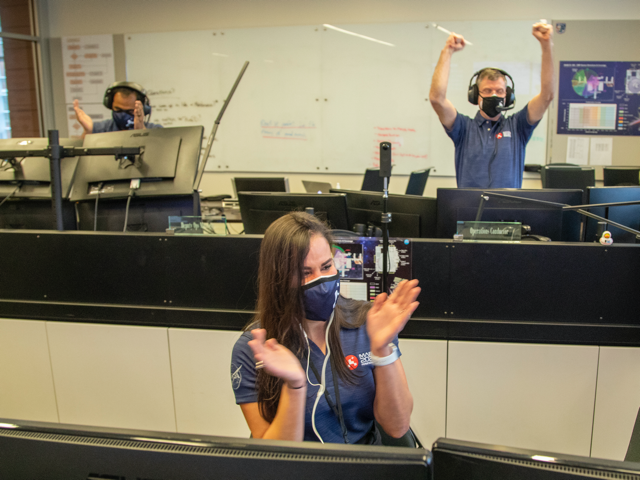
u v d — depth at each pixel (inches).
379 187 118.4
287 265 33.9
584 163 159.6
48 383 68.9
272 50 167.6
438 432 61.0
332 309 34.8
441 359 59.6
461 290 58.5
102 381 67.4
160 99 174.9
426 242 58.2
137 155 72.8
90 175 74.7
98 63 177.0
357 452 17.4
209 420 65.4
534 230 67.6
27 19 175.3
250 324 38.2
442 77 93.1
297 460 17.2
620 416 57.2
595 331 56.5
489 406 59.6
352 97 165.6
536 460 16.3
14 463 18.8
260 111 171.0
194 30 170.7
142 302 65.3
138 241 64.2
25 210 83.3
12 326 68.7
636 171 107.7
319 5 164.4
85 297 66.7
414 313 59.7
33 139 81.7
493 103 91.0
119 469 18.1
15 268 68.0
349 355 36.7
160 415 66.6
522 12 156.2
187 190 71.1
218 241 62.1
